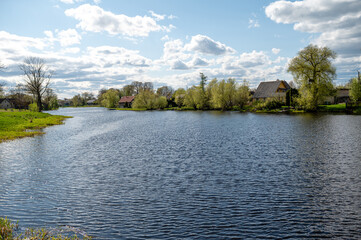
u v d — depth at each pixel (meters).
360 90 59.22
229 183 12.59
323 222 8.52
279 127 35.34
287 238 7.57
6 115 47.59
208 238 7.59
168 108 115.25
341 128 31.95
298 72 60.84
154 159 17.94
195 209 9.61
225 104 85.81
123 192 11.49
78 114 86.38
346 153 18.52
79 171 14.98
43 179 13.48
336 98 82.38
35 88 73.31
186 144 23.95
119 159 18.03
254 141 24.72
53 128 39.78
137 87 188.88
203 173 14.37
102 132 34.38
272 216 8.99
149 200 10.52
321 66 58.69
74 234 7.77
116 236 7.71
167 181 13.01
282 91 101.12
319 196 10.76
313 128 32.75
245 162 16.70
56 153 20.23
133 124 46.59
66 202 10.37
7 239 6.97
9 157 18.78
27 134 30.86
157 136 29.89
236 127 37.28
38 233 7.70
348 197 10.60
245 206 9.84
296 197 10.69
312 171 14.39
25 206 9.96
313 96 60.81
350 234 7.76
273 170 14.74
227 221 8.65
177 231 8.01
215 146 22.58
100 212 9.41
